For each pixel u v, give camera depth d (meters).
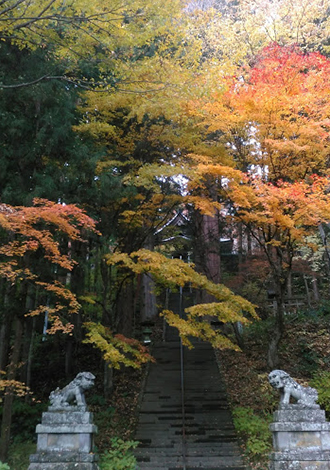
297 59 12.71
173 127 13.64
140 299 22.59
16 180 10.75
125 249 13.79
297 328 18.03
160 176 12.12
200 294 19.52
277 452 7.77
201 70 11.38
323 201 10.82
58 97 11.52
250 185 12.39
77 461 7.75
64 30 9.42
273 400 12.51
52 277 10.70
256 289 21.16
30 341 13.67
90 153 12.01
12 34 9.70
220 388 13.89
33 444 10.91
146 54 12.18
